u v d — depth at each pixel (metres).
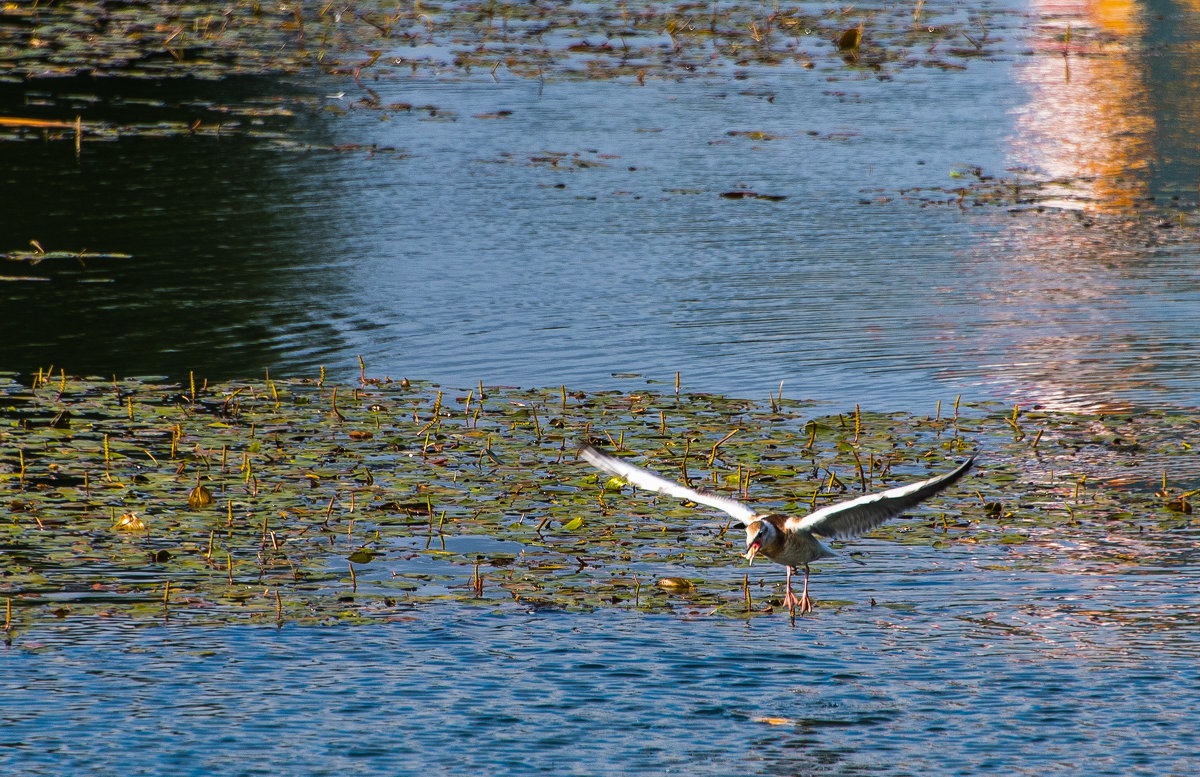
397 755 10.06
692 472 15.06
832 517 8.95
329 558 13.15
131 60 38.19
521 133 32.28
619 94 36.09
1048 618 12.21
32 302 21.30
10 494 14.14
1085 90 37.12
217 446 15.73
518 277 22.95
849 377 18.55
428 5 46.75
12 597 12.20
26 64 37.03
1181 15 48.19
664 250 24.52
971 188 28.62
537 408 17.16
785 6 48.31
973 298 21.98
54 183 27.53
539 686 11.05
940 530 13.96
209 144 30.75
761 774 9.90
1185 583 12.85
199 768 9.84
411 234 25.22
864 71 38.97
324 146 30.89
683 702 10.85
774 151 31.27
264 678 11.09
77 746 10.05
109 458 15.16
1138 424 16.81
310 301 21.67
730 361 19.17
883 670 11.34
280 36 41.44
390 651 11.56
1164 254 24.55
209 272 22.94
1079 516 14.25
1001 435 16.42
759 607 12.40
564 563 13.16
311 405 17.27
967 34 43.97
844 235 25.56
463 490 14.60
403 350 19.61
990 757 10.12
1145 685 11.09
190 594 12.38
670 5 48.06
